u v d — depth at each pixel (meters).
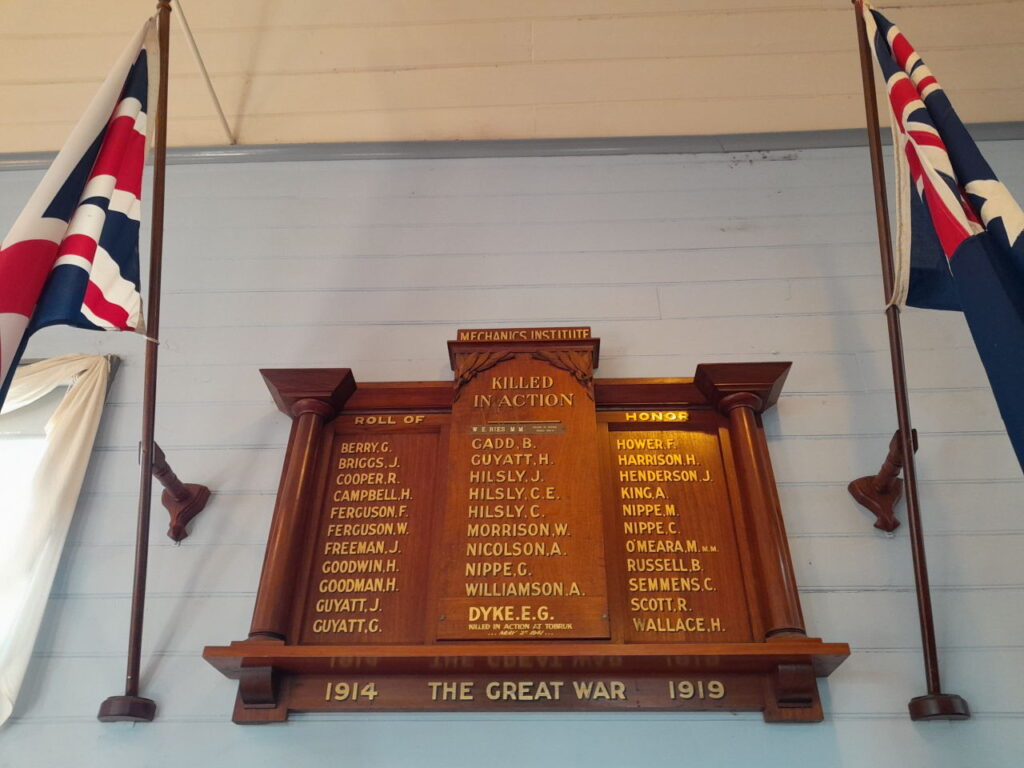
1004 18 3.48
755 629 2.26
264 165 3.34
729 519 2.44
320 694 2.22
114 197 2.26
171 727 2.25
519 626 2.21
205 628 2.39
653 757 2.17
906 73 2.47
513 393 2.59
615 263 3.05
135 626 2.27
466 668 2.20
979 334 1.99
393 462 2.57
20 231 2.06
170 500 2.53
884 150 3.29
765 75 3.45
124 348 2.91
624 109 3.43
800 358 2.82
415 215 3.19
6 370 1.91
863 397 2.74
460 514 2.39
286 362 2.87
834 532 2.50
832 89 3.43
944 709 2.15
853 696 2.24
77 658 2.36
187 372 2.85
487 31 3.48
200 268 3.08
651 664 2.17
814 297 2.95
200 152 3.34
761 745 2.18
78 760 2.21
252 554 2.50
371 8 3.48
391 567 2.39
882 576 2.42
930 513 2.53
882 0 3.49
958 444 2.65
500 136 3.41
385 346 2.89
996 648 2.31
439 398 2.66
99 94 2.36
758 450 2.48
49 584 2.40
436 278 3.03
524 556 2.32
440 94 3.45
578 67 3.46
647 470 2.53
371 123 3.42
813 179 3.23
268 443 2.70
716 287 2.98
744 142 3.31
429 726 2.23
